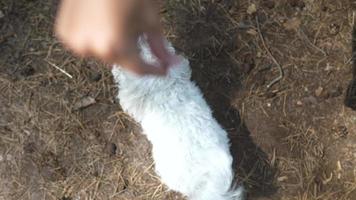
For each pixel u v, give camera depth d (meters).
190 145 1.16
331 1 1.33
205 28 1.33
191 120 1.17
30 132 1.31
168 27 1.32
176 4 1.33
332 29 1.33
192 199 1.21
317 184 1.27
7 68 1.32
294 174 1.28
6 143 1.31
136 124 1.30
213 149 1.17
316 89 1.31
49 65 1.33
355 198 1.26
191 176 1.17
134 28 0.29
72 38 0.28
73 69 1.32
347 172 1.28
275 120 1.30
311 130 1.30
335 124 1.30
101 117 1.31
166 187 1.27
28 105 1.32
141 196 1.28
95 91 1.32
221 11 1.34
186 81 1.20
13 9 1.33
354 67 1.32
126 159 1.30
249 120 1.30
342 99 1.31
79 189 1.29
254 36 1.33
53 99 1.32
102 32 0.28
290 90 1.32
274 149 1.29
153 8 0.29
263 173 1.28
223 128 1.29
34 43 1.33
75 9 0.28
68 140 1.31
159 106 1.17
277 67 1.32
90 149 1.30
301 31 1.33
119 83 1.21
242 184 1.27
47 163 1.30
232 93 1.31
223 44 1.33
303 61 1.33
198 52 1.32
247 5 1.34
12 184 1.29
